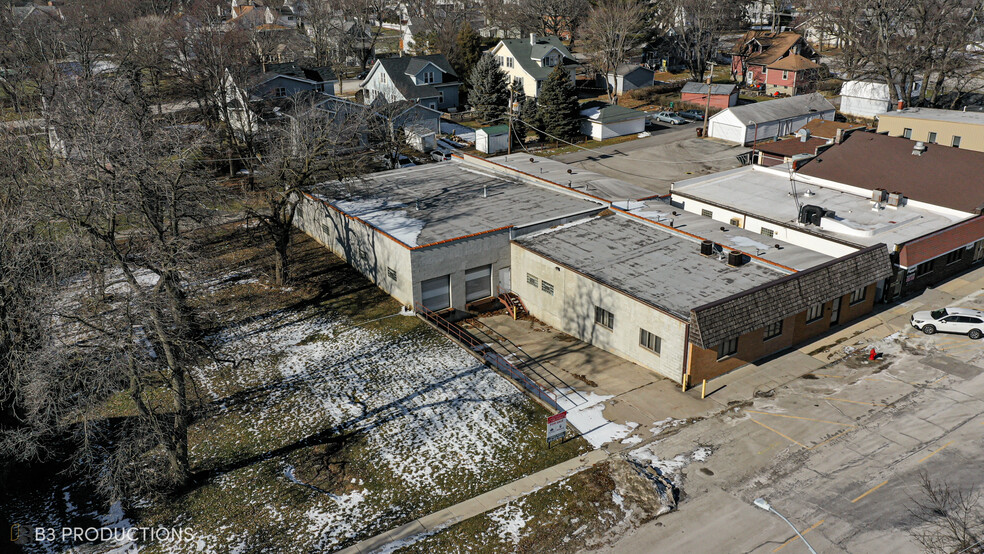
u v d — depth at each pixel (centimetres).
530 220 3953
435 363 3228
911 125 5331
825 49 11581
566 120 7394
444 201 4369
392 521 2272
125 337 2236
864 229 3678
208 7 9700
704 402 2867
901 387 2917
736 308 2866
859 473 2411
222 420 2858
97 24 8006
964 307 3559
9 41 6775
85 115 3075
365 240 4000
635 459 2531
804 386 2956
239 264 4331
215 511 2353
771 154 5472
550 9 10800
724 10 10381
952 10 7038
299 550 2166
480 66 7794
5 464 2472
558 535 2191
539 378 3111
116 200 2434
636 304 3073
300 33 11631
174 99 6788
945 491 2297
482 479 2456
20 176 3027
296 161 3997
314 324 3625
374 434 2728
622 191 4522
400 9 14488
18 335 2527
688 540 2147
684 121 8306
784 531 2167
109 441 2731
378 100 7294
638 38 9531
